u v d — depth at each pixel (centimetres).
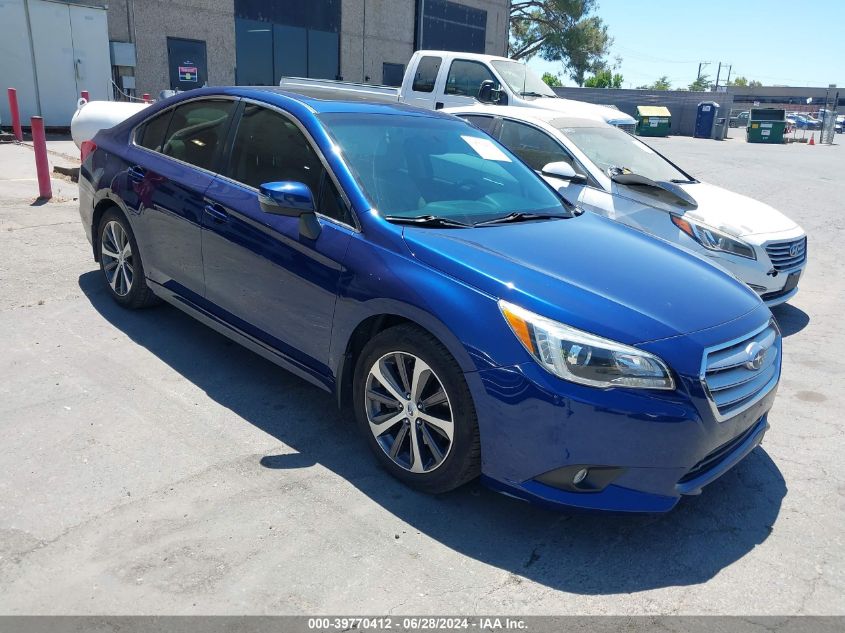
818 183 1636
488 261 306
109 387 392
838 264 848
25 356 420
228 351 450
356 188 344
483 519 304
